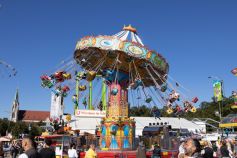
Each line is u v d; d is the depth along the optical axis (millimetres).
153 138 21000
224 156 12781
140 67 20875
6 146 25500
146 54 19609
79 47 20031
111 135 19391
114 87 20406
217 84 30766
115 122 19516
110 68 20359
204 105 74750
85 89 21391
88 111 22062
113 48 19031
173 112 20203
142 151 15680
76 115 21859
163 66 20984
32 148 5219
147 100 20625
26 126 77250
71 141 18875
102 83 22891
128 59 19688
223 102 68500
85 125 41875
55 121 28094
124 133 19656
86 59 20906
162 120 49031
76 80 20359
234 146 16469
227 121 38688
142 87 20812
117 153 17844
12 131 75125
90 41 19438
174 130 29594
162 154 18547
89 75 19359
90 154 12086
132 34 21500
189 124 49438
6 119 83688
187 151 4434
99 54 20219
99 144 19969
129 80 20906
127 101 20766
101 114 22312
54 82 19422
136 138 20234
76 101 21438
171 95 19750
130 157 17906
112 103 20312
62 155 17406
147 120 48594
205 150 8750
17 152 19734
